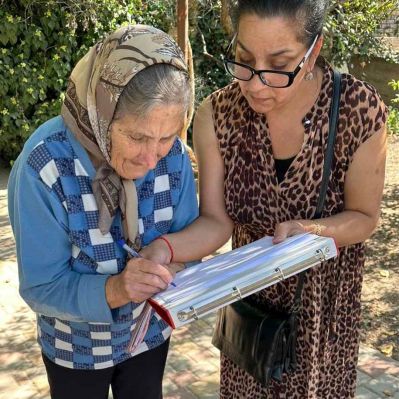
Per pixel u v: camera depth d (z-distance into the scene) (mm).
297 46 1445
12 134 6746
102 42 1350
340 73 1663
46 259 1446
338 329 1901
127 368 1750
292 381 1914
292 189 1706
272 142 1697
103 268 1499
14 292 3932
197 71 7961
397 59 8883
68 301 1460
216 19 7891
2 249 4664
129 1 7227
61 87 6809
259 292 1877
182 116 1325
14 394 2924
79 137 1380
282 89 1506
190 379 3018
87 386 1673
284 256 1468
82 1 6633
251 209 1772
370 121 1623
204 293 1378
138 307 1606
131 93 1239
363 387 2914
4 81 6449
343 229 1679
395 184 6145
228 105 1754
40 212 1405
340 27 8164
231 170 1768
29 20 6570
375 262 4438
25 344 3340
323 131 1643
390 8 8383
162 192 1577
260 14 1411
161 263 1547
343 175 1685
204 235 1676
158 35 1286
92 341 1601
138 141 1303
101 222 1440
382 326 3551
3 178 6816
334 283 1827
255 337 1755
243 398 2023
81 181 1423
